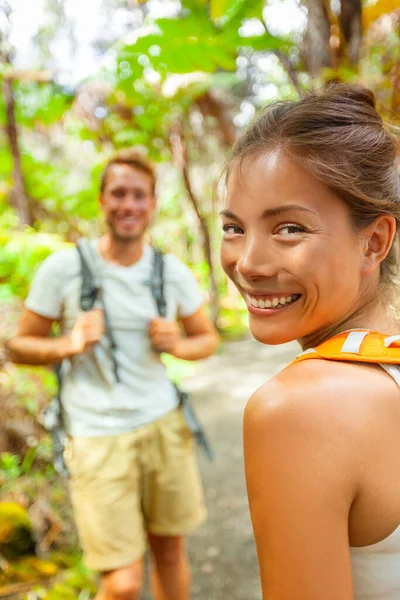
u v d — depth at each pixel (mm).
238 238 733
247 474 635
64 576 2314
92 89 5625
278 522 593
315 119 683
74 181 7133
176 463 1939
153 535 2031
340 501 584
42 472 2988
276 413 610
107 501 1790
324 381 619
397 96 1872
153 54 2723
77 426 1862
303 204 660
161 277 1985
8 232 5027
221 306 10023
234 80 4164
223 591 2398
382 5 2012
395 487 600
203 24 2549
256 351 7477
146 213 1945
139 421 1882
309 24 2170
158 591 2037
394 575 616
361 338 667
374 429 598
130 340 1906
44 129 6898
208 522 2980
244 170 696
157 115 6320
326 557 578
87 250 1944
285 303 697
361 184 670
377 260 708
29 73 5047
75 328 1837
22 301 4238
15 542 2396
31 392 3236
